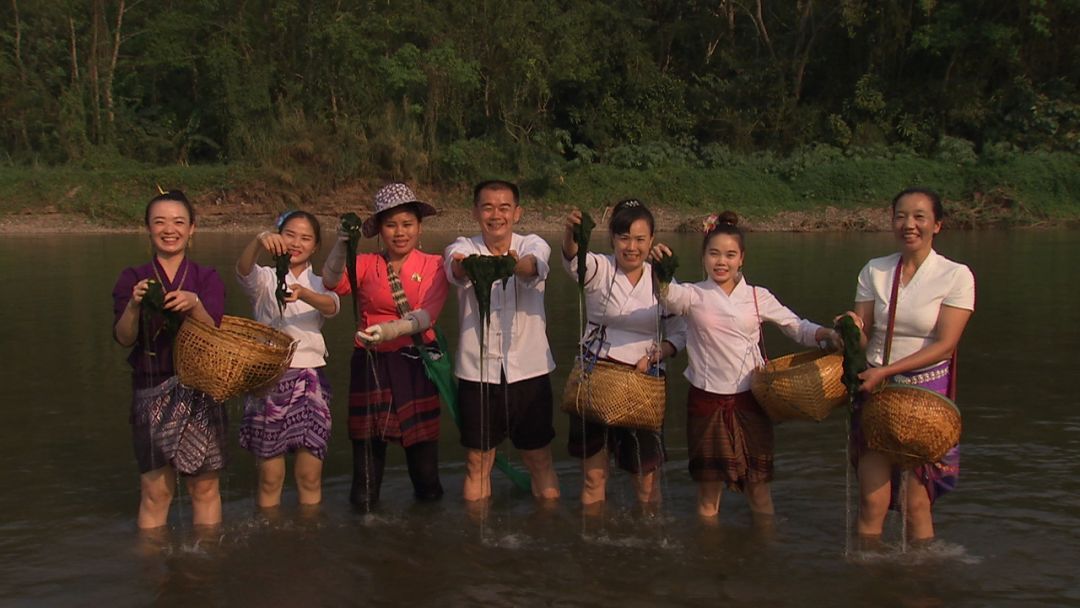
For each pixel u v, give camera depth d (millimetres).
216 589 4055
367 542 4566
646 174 29156
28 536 4598
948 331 4348
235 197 26953
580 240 4789
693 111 32250
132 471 5566
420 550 4480
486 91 29359
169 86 31031
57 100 28766
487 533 4691
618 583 4125
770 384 4570
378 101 28406
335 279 4988
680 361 8750
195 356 4258
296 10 28109
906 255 4504
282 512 4957
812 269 15453
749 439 4773
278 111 28234
